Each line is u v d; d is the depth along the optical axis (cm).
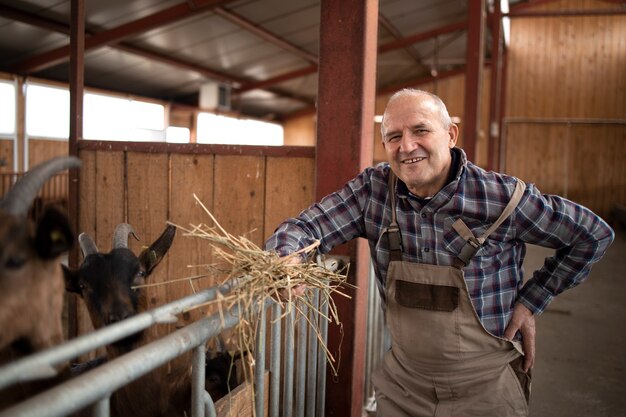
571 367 442
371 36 284
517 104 1562
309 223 210
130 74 1369
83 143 380
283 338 305
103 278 197
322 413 267
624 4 1453
